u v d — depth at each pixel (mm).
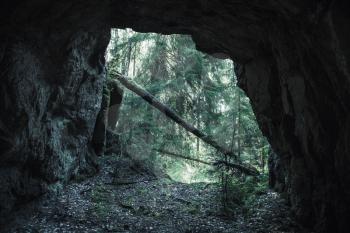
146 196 12953
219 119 18047
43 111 9492
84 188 12680
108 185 13734
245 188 13016
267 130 11992
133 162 16297
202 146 21641
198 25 10008
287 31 7871
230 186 12922
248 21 8766
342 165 6965
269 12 7820
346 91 6227
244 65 11438
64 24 8805
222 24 9438
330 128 7508
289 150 10055
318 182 8500
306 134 8469
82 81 12383
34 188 9703
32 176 9773
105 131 16031
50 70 9594
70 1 7949
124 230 9273
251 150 17766
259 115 11906
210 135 17141
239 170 14031
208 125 18078
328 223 7945
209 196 13125
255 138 17391
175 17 9695
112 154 16609
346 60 5629
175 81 18047
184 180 21125
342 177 7074
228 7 8320
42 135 9836
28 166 9492
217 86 17922
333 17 5559
